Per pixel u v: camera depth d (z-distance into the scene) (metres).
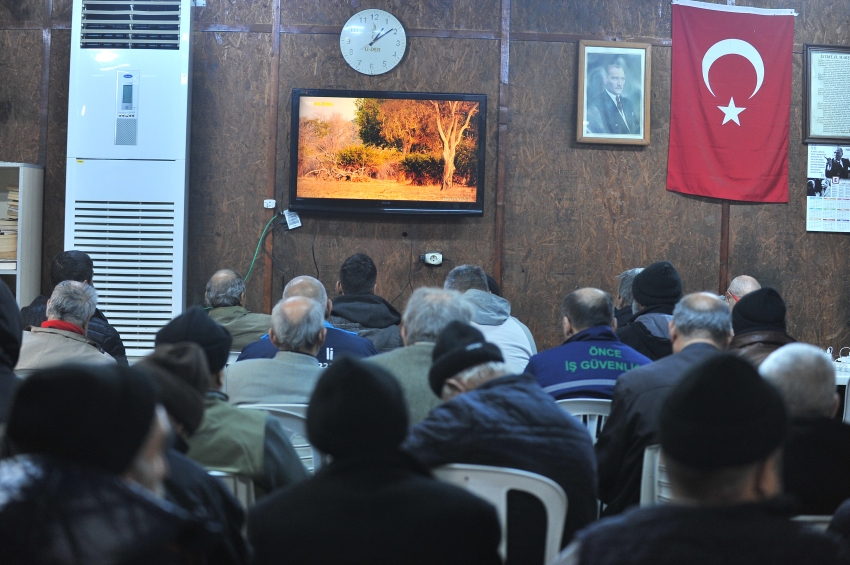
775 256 5.91
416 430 1.84
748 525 1.03
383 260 5.71
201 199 5.62
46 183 5.59
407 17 5.69
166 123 5.29
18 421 1.07
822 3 5.92
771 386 1.13
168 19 5.33
